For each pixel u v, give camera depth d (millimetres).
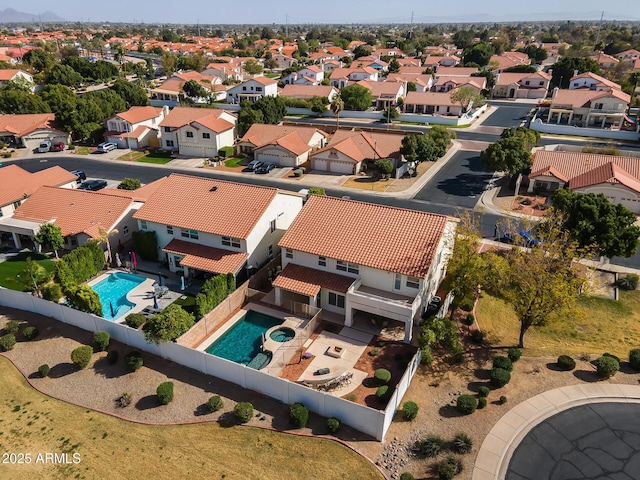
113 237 47344
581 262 46000
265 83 126812
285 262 39875
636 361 31109
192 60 171250
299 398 28172
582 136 92625
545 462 24734
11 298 38812
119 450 26047
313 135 82500
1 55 182250
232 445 26125
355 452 25562
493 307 39062
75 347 34188
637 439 26031
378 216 38562
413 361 30125
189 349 31250
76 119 88250
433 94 113625
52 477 24594
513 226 53156
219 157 80750
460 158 79688
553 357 32562
